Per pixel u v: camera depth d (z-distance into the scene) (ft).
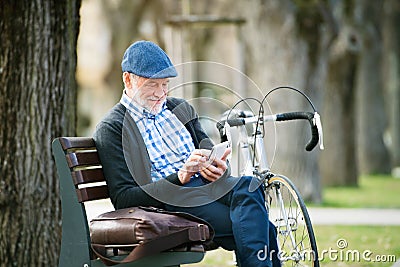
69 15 42.04
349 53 118.73
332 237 58.75
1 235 40.45
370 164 158.30
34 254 40.68
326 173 121.80
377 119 158.10
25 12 40.70
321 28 88.12
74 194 31.86
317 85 88.79
